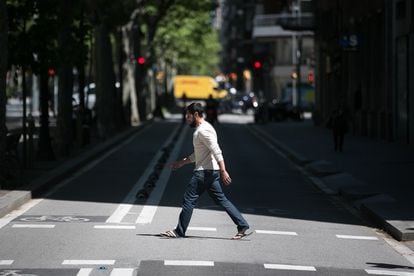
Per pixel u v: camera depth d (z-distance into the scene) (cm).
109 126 7519
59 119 5269
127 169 4772
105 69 7500
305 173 4656
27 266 1952
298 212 3103
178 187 3828
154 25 11700
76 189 3741
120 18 7588
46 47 4212
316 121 10375
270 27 16062
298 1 12812
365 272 1978
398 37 6631
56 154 5281
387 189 3644
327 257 2170
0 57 3438
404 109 6531
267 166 5081
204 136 2309
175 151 6206
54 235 2409
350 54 8744
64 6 4262
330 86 10100
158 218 2806
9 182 3456
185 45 15512
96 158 5544
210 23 14938
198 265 1978
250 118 14062
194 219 2800
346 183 3916
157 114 13300
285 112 12244
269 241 2389
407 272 1998
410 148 6153
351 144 6731
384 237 2566
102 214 2900
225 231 2544
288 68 17450
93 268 1928
